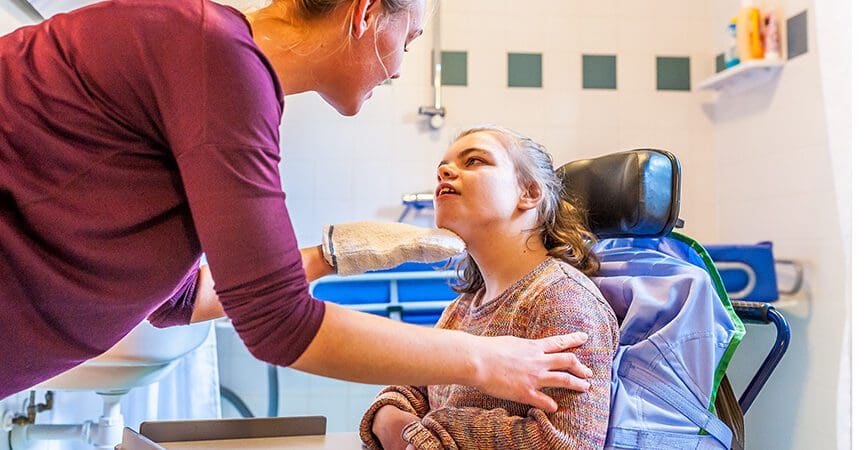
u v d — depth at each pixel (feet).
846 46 6.94
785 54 7.86
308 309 2.44
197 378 7.05
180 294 3.36
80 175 2.42
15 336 2.47
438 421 3.24
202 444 3.74
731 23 8.44
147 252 2.55
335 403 8.54
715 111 9.18
